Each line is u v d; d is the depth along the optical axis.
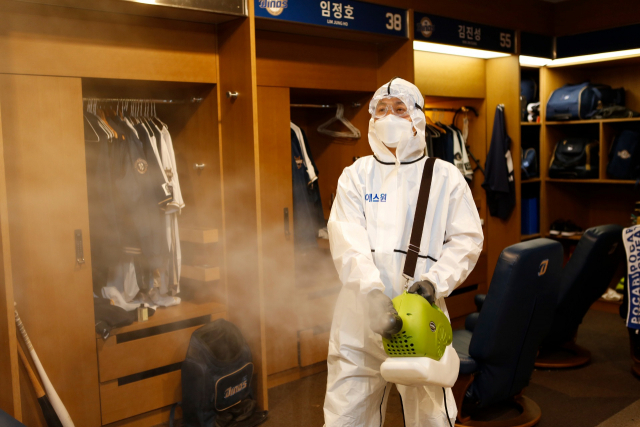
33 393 2.28
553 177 4.55
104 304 2.55
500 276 2.16
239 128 2.69
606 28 4.14
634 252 2.94
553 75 4.66
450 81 4.03
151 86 2.82
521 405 2.62
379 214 1.77
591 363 3.28
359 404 1.73
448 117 4.41
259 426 2.57
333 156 3.78
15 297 2.25
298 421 2.62
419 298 1.50
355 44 3.41
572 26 4.34
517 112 4.15
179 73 2.68
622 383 2.98
